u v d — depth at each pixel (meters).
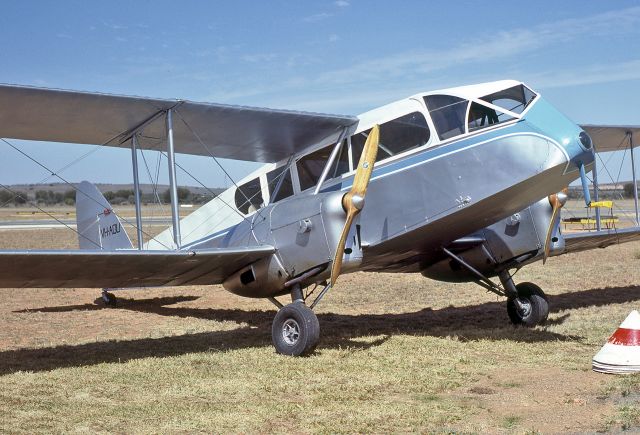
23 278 8.61
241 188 11.86
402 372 7.73
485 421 5.79
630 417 5.72
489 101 9.09
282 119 9.88
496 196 8.88
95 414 6.16
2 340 10.46
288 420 5.96
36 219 68.31
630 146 14.32
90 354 9.16
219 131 10.27
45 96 8.55
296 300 9.28
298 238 9.13
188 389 7.10
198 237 12.59
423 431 5.56
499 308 13.18
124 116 9.53
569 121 8.80
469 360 8.31
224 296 16.19
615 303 13.06
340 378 7.52
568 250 14.31
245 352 9.10
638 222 14.36
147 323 12.16
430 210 9.34
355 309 13.70
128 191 81.88
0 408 6.39
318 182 10.22
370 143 8.71
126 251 8.40
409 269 12.04
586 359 8.19
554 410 6.05
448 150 9.21
